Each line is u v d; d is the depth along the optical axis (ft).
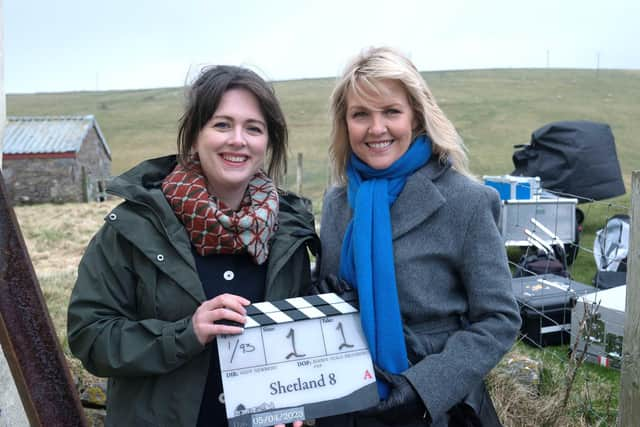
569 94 165.99
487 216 7.63
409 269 7.67
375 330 7.45
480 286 7.51
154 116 195.00
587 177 32.55
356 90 7.73
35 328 4.58
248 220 7.36
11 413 6.12
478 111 147.02
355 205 7.98
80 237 50.39
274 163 8.53
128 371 6.82
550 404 12.78
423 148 8.01
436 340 7.75
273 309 7.38
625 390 9.63
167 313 7.12
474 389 7.66
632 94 161.48
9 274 4.51
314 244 8.42
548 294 19.12
